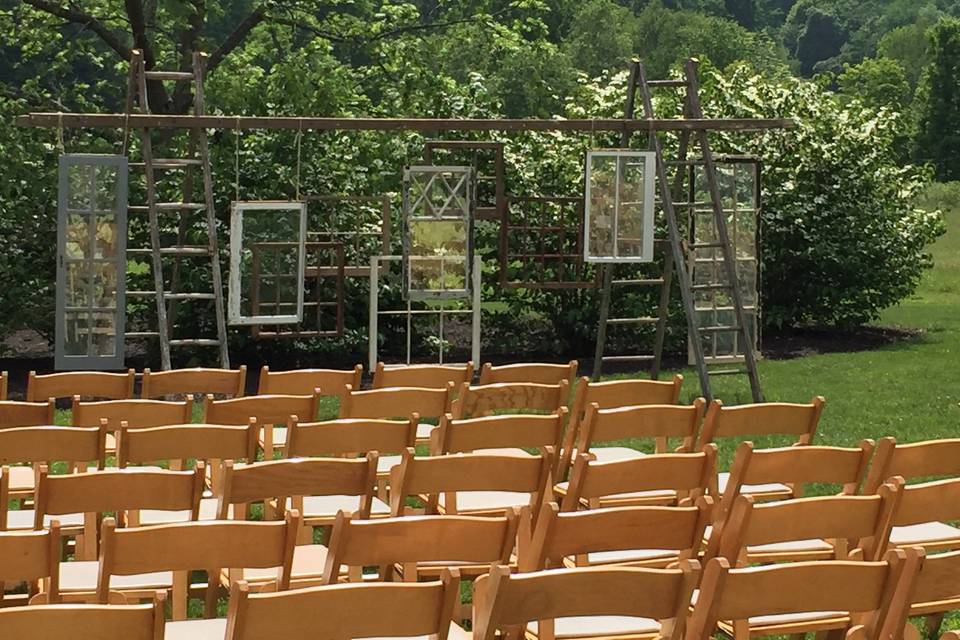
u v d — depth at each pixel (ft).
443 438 22.97
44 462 22.97
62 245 43.47
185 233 48.44
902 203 68.23
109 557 15.26
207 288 54.19
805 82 66.54
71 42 77.30
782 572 14.08
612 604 13.66
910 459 21.16
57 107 73.92
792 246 65.00
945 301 91.66
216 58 71.97
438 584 13.28
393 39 78.69
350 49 76.95
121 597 17.92
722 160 50.52
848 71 318.86
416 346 59.21
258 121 43.83
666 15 304.09
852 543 21.47
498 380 32.53
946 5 393.29
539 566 16.16
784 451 20.15
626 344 61.31
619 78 60.64
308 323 55.88
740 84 64.85
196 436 21.94
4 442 21.22
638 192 47.39
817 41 398.01
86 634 12.37
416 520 15.93
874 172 65.46
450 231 47.47
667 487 19.88
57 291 43.57
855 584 14.44
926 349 61.98
